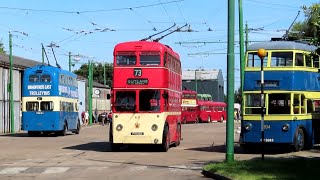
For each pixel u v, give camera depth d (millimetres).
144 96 23828
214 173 14289
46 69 40500
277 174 13188
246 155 21078
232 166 15070
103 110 93812
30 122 40375
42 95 40375
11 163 18984
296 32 34906
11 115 49375
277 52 22094
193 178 14398
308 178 12359
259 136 21781
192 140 34094
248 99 22156
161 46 23969
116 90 24047
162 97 23812
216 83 120812
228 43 16328
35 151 24891
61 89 41375
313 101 23406
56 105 40344
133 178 14531
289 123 21609
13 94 53188
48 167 17547
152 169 16750
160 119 23688
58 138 37812
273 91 21859
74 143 31453
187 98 76688
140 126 23703
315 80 23484
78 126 46688
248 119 22031
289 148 23094
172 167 17250
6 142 32656
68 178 14695
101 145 29438
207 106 84875
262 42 22641
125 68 24000
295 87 21906
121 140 23750
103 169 16891
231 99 16391
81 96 81625
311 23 15539
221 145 28859
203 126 64000
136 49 23969
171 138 25891
